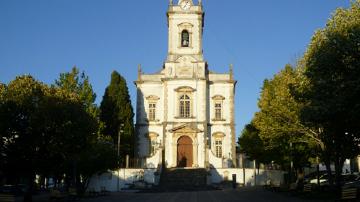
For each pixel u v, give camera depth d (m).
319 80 29.59
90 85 55.03
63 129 35.88
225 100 73.00
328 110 28.39
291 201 34.72
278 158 54.09
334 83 28.77
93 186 64.31
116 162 53.41
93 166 48.44
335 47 28.66
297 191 42.34
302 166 51.94
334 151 38.66
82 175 50.47
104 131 72.50
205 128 70.38
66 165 44.94
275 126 42.94
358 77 27.36
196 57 72.88
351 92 27.28
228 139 71.62
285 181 65.06
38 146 35.59
